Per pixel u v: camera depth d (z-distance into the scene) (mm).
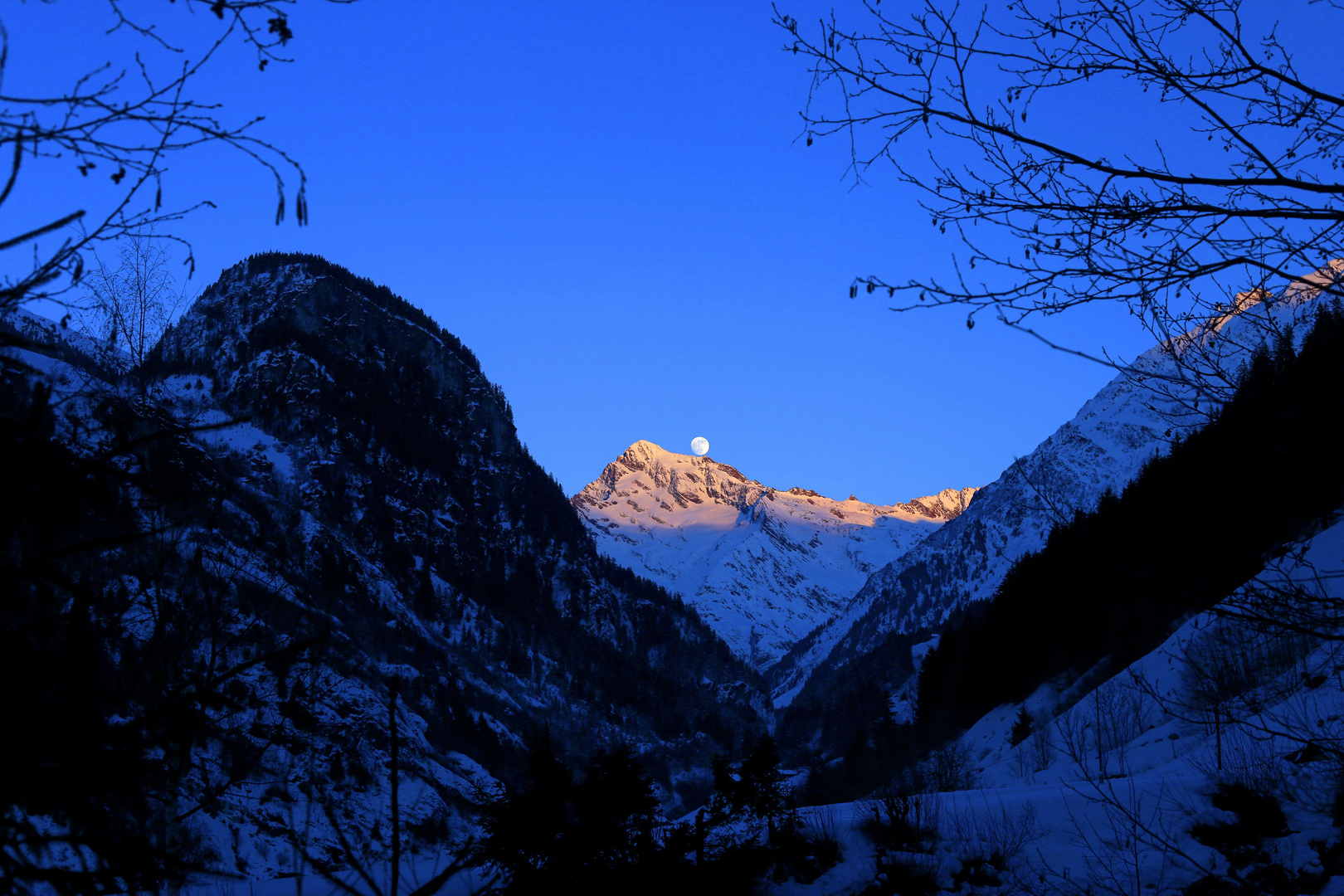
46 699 3076
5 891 2865
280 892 13062
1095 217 4152
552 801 11117
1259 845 12141
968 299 4168
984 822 15227
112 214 2998
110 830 3131
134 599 4645
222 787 7020
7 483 2875
